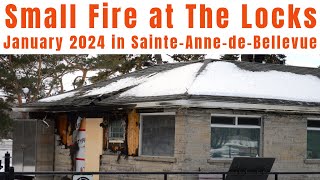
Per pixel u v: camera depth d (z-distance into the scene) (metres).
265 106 14.98
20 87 35.50
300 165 16.23
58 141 20.05
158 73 18.39
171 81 16.09
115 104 15.95
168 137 15.15
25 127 20.36
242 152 15.31
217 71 16.81
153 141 15.62
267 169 12.83
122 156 16.61
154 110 15.41
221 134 15.05
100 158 17.58
